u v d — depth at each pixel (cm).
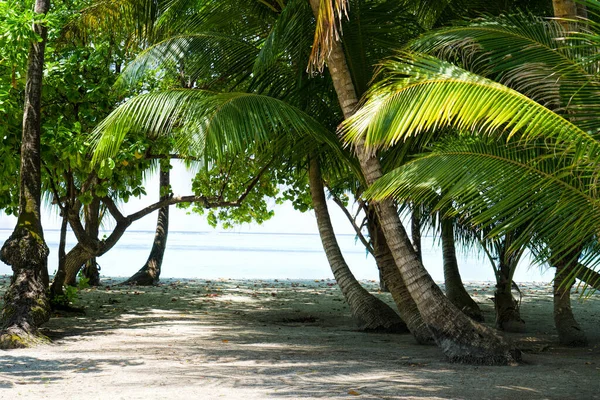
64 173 1194
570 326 945
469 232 1001
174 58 1066
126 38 1326
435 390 574
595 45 503
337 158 1068
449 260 1302
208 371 661
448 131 809
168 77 1316
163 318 1202
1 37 869
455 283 1286
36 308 870
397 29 943
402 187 615
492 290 1983
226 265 3362
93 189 1295
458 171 589
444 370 684
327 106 1012
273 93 1044
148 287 1850
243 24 1133
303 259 4162
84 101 1049
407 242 781
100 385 584
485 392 569
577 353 863
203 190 1552
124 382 598
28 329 848
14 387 572
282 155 1091
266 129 860
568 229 541
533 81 601
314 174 1145
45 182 1225
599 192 529
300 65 939
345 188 1196
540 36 614
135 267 3164
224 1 1100
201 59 1078
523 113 500
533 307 1523
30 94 930
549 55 580
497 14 948
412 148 852
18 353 774
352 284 1119
